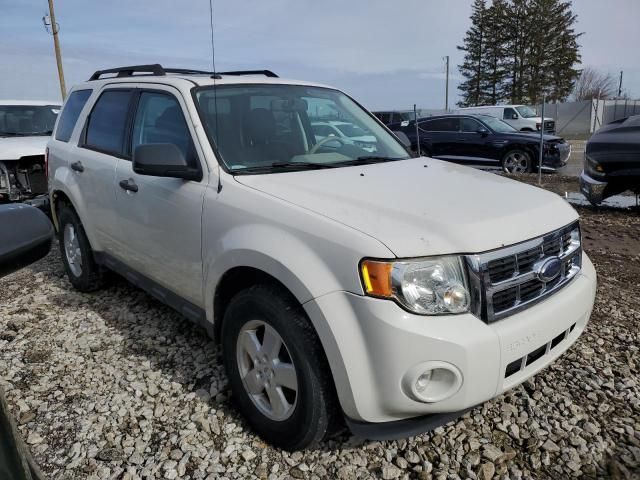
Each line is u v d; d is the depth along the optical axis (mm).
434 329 2039
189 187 2953
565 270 2617
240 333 2617
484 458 2484
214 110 3152
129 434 2709
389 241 2100
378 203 2438
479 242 2172
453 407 2115
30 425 2789
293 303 2336
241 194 2658
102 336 3791
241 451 2561
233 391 2762
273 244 2357
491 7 52219
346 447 2574
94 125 4250
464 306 2125
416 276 2068
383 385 2078
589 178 7809
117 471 2453
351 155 3434
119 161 3707
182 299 3248
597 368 3205
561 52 51094
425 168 3279
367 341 2072
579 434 2629
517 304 2289
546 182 10906
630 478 2338
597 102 33281
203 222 2814
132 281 3842
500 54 52406
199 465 2475
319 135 3523
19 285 4949
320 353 2248
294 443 2439
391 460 2490
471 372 2080
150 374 3252
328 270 2176
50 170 4785
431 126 14508
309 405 2295
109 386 3143
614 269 5133
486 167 13633
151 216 3277
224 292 2822
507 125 13922
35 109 9508
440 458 2486
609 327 3752
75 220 4426
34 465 1492
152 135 3443
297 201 2480
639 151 7172
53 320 4090
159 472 2438
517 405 2867
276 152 3139
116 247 3904
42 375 3283
